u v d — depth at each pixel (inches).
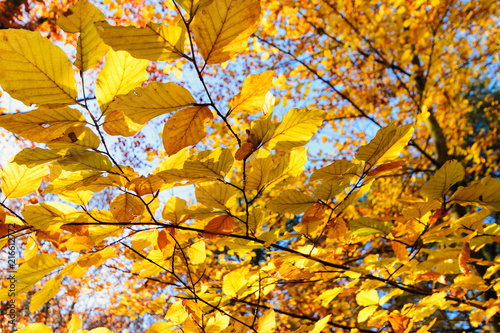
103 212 21.4
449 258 27.0
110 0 118.6
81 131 17.8
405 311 31.0
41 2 103.9
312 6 116.4
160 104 16.2
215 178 19.1
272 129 18.0
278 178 20.9
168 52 15.3
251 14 14.6
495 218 194.2
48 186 19.3
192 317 24.0
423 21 106.0
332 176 20.7
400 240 25.9
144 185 20.1
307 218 23.3
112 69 16.7
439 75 137.3
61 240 22.0
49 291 21.6
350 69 136.9
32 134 16.9
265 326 24.5
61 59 15.7
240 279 26.8
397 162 20.7
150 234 23.8
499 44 128.6
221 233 22.8
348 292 31.3
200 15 14.4
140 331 205.6
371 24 116.8
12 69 15.3
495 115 201.8
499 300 26.6
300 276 23.7
